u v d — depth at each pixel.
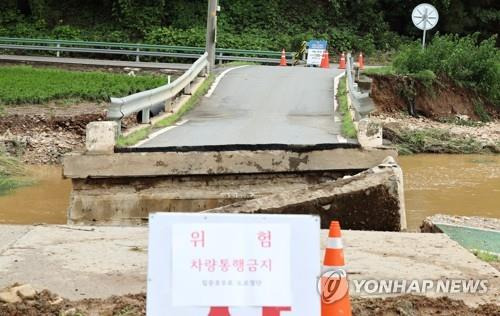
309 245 5.01
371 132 13.31
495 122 34.88
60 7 49.91
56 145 22.97
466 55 35.34
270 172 13.03
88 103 27.58
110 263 8.26
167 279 4.94
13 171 20.34
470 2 54.47
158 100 17.83
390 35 53.12
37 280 7.63
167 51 42.31
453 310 6.99
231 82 27.45
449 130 30.62
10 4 48.94
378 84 33.38
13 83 30.16
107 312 6.69
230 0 51.22
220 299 4.94
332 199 11.02
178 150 12.84
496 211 16.73
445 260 8.58
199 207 12.91
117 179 12.80
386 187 11.14
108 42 43.50
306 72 31.52
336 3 52.06
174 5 50.19
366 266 8.28
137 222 12.84
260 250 4.98
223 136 15.60
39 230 9.77
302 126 18.22
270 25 50.97
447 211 16.59
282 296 4.97
